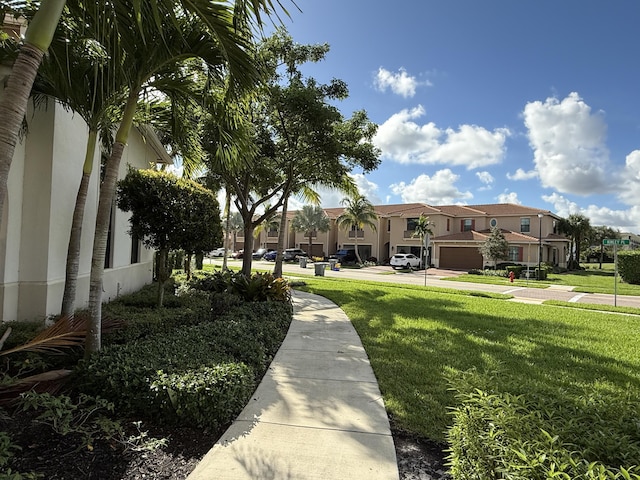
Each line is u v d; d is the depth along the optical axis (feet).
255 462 8.79
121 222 27.84
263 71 13.96
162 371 10.87
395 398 12.91
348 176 51.37
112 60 12.60
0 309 16.17
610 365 17.95
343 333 22.90
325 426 10.73
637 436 7.44
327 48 41.52
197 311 22.11
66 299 15.28
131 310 20.71
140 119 18.89
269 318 23.47
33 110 17.26
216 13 10.74
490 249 97.09
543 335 24.16
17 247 16.98
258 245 181.16
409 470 8.88
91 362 11.54
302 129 40.37
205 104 15.42
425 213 126.21
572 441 7.11
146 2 10.23
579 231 131.85
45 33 7.73
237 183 47.03
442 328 24.91
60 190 18.66
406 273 97.91
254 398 12.66
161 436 9.75
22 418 9.59
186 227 20.70
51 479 7.64
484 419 7.80
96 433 9.37
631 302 47.75
